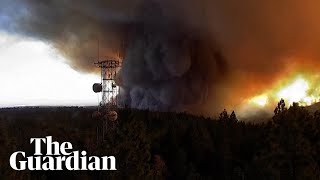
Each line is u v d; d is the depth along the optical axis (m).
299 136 54.22
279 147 54.66
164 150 80.69
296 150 53.75
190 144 84.44
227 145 79.62
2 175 54.91
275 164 54.19
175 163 77.12
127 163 59.12
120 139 61.16
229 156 76.62
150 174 61.12
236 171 63.56
